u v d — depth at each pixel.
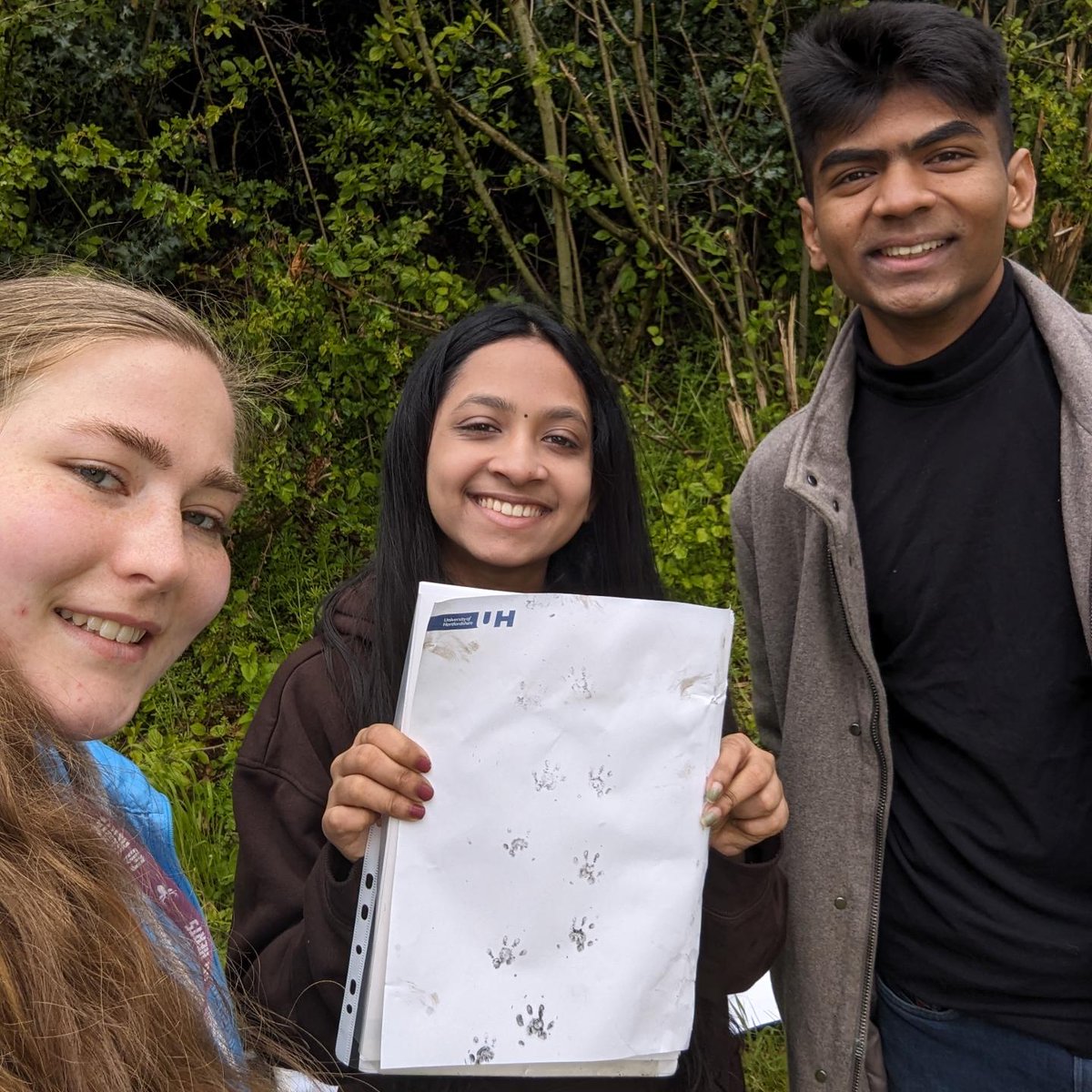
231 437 0.95
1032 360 1.58
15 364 0.84
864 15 1.54
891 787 1.61
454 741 1.20
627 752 1.23
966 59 1.49
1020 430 1.55
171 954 0.83
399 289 3.68
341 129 3.80
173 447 0.87
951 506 1.56
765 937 1.44
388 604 1.51
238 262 3.76
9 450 0.82
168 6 3.79
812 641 1.67
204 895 2.74
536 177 4.00
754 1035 2.33
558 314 1.68
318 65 3.96
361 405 3.64
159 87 3.84
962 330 1.58
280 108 4.14
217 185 3.81
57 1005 0.70
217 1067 0.81
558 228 3.97
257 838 1.42
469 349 1.54
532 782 1.20
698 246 3.82
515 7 3.63
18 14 3.32
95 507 0.82
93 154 3.39
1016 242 3.76
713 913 1.41
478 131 4.05
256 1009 1.20
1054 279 3.75
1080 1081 1.52
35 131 3.69
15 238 3.37
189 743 3.15
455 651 1.19
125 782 1.12
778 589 1.78
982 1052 1.59
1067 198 3.72
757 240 4.18
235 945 1.41
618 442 1.62
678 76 4.21
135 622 0.84
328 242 3.74
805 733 1.69
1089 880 1.53
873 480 1.65
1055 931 1.52
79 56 3.52
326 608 1.58
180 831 2.81
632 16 4.02
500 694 1.20
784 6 3.86
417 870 1.18
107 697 0.84
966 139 1.51
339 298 3.62
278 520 3.57
